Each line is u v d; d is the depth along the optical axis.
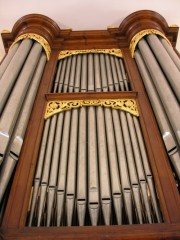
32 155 2.63
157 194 2.30
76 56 4.60
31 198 2.29
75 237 1.92
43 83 3.78
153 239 1.92
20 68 3.69
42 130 3.01
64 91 3.74
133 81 3.78
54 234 1.94
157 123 2.97
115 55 4.55
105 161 2.54
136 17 4.64
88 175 2.44
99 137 2.85
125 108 3.29
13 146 2.61
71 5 4.92
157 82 3.38
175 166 2.46
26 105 3.19
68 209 2.16
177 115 2.80
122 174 2.41
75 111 3.29
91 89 3.71
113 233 1.93
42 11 4.99
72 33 4.82
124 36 4.80
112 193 2.25
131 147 2.74
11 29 5.15
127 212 2.14
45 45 4.45
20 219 2.09
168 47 4.21
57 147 2.75
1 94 3.03
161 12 5.06
